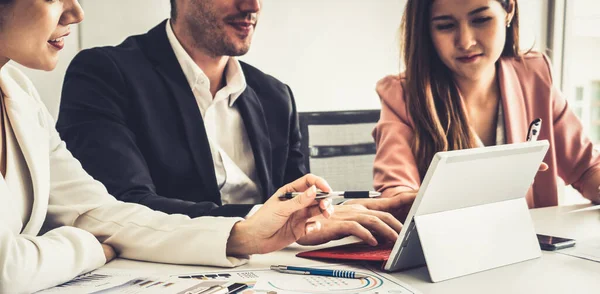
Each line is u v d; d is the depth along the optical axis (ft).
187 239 2.79
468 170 2.44
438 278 2.43
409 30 5.05
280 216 2.73
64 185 3.20
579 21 9.56
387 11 8.66
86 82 4.36
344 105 8.43
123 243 2.91
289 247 3.20
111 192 3.86
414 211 2.41
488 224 2.69
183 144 4.46
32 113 3.03
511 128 5.08
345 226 3.08
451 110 4.97
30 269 2.26
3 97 2.89
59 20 2.64
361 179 7.02
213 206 3.43
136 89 4.38
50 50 2.67
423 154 4.91
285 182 5.30
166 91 4.53
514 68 5.27
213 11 4.54
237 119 4.96
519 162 2.67
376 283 2.37
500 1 4.68
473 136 4.99
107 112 4.24
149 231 2.90
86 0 6.19
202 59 4.80
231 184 4.77
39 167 2.90
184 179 4.43
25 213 2.87
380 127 5.15
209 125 4.80
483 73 5.00
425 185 2.34
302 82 8.02
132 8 6.51
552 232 3.52
